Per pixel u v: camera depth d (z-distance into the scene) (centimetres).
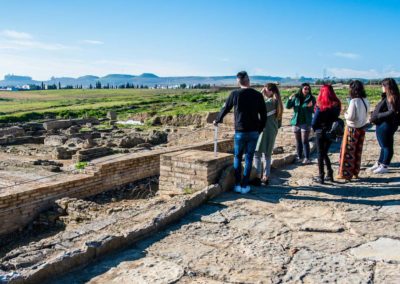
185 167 841
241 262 495
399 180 877
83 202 1220
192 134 2606
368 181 880
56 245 582
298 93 1097
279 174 974
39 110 6988
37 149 2877
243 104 760
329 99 822
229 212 688
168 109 6562
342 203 725
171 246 550
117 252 534
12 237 1149
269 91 843
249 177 813
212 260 503
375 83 9725
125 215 696
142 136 3406
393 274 454
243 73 762
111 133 3938
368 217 646
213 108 5991
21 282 424
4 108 7656
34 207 1223
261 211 691
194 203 708
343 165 872
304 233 590
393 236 565
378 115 905
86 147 2828
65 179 1355
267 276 457
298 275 457
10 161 2166
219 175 844
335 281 441
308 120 1091
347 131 863
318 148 858
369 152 1259
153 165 1625
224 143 1756
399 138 1584
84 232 622
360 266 477
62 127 4628
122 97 12462
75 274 471
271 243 554
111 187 1466
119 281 452
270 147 852
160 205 746
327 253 516
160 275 465
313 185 858
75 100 11112
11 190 1208
